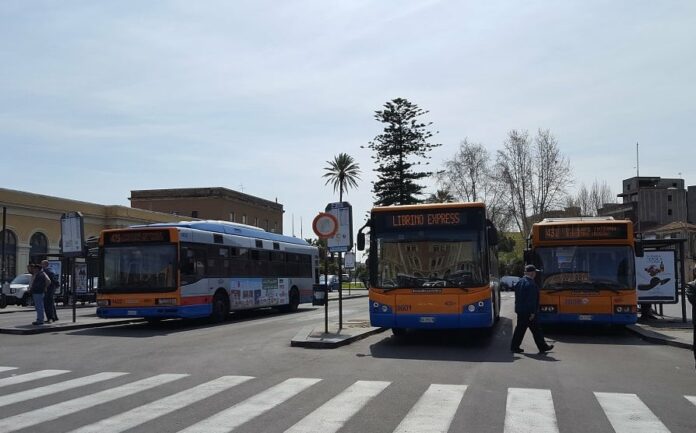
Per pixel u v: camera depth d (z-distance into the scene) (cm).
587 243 1700
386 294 1478
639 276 2025
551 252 1720
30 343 1557
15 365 1181
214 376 1041
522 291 1371
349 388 932
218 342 1553
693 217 9106
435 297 1452
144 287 1931
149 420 739
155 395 885
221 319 2217
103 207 5247
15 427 710
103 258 1984
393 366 1155
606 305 1655
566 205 6631
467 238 1473
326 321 1659
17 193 4409
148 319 2158
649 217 9062
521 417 748
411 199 6444
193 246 2033
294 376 1041
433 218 1498
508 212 6600
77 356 1305
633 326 1852
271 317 2516
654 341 1555
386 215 1524
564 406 810
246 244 2444
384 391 909
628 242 1680
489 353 1356
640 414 768
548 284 1703
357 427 704
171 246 1945
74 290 2061
